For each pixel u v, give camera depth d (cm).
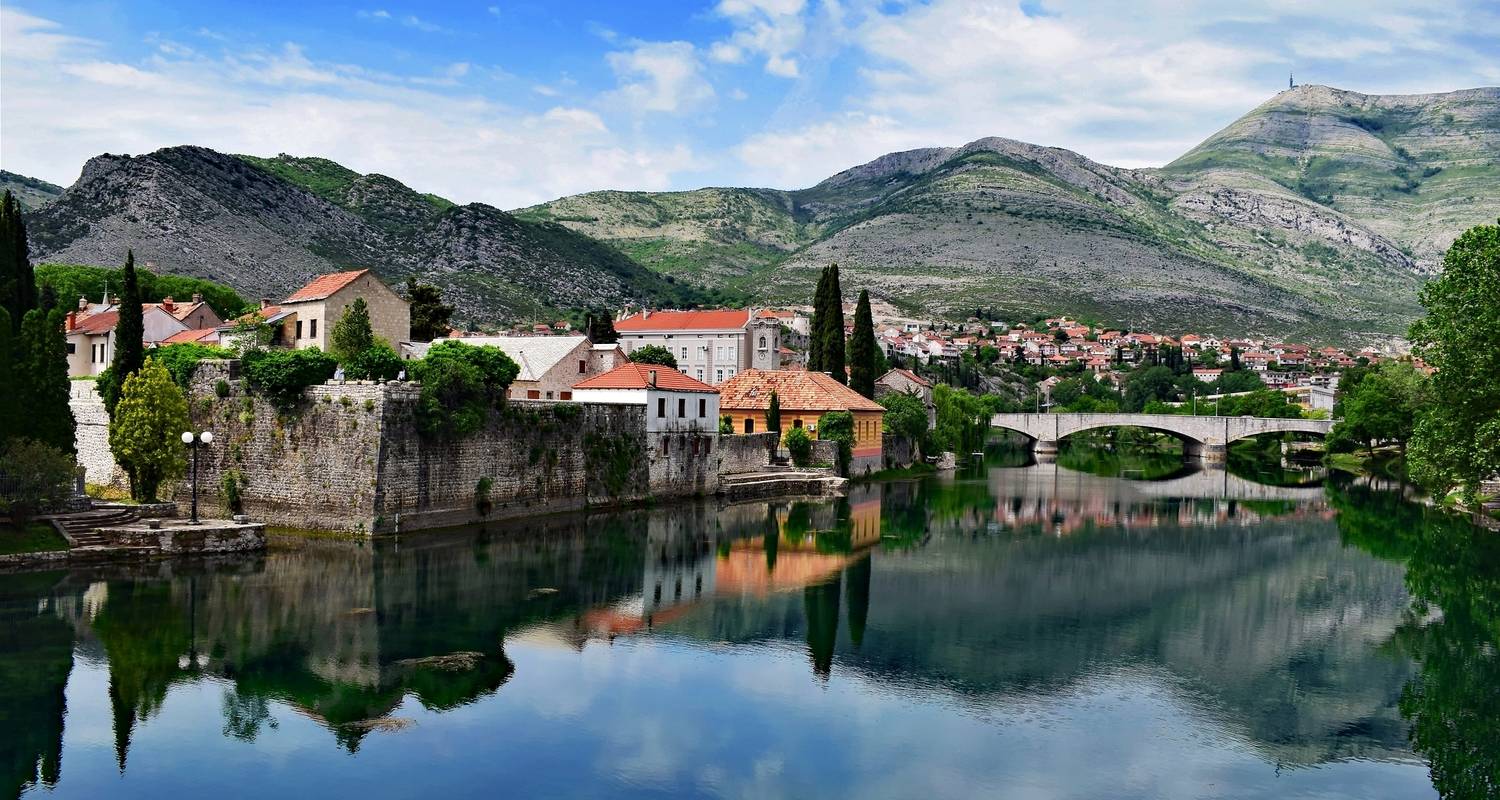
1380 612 5312
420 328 12900
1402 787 3097
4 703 3397
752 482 9938
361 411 6331
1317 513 9569
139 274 15975
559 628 4512
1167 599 5578
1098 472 14675
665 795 2888
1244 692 3956
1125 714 3678
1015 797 2948
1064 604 5400
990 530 8075
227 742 3145
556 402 7825
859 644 4494
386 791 2850
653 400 8931
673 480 9194
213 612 4512
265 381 6594
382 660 3934
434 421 6594
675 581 5625
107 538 5478
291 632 4250
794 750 3241
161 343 9919
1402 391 14588
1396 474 14500
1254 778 3141
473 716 3419
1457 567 6631
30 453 5491
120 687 3569
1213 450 18200
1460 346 6806
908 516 8825
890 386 16725
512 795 2853
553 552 6269
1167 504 10250
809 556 6600
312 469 6488
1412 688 4038
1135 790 3025
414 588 5091
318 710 3422
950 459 15012
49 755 3019
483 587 5194
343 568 5450
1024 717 3619
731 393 12081
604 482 8306
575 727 3362
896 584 5803
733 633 4588
